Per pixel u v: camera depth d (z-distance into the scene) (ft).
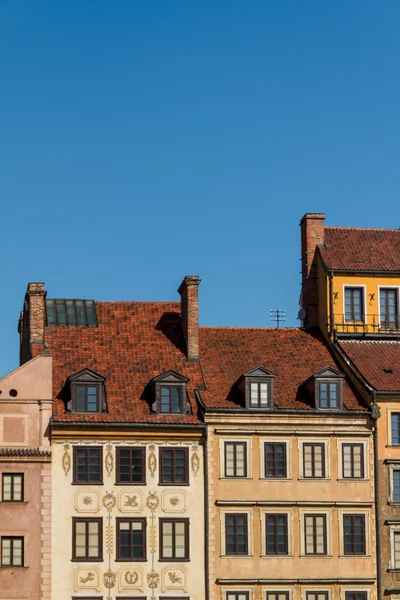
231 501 265.54
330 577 264.93
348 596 265.54
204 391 275.59
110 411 267.39
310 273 308.60
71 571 257.55
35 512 259.19
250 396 272.10
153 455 265.75
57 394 269.64
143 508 263.08
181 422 267.39
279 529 266.98
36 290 284.41
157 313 298.15
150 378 277.85
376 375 279.90
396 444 273.75
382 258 305.32
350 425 273.75
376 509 269.85
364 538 268.62
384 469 272.10
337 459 271.69
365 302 298.97
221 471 267.39
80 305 296.71
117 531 260.83
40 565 256.73
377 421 273.75
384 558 268.21
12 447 261.44
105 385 273.95
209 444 267.80
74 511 260.21
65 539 258.78
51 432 263.08
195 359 285.23
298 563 265.13
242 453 269.23
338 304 298.15
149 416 268.00
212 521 264.31
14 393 264.52
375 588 266.16
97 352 283.59
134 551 260.83
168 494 264.52
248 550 264.31
